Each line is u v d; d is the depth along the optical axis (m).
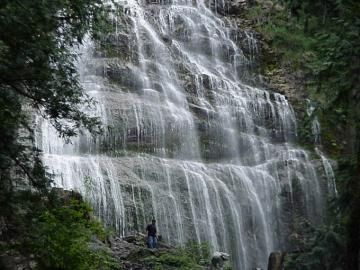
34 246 13.62
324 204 36.16
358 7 13.62
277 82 43.09
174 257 23.06
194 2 46.66
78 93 13.40
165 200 31.09
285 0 14.84
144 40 40.59
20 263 13.92
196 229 31.64
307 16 14.90
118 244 23.38
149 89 37.50
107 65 36.97
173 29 43.75
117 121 33.44
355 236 13.73
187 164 33.47
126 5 42.12
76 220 16.47
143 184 30.83
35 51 11.62
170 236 30.64
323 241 20.31
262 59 44.81
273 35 45.47
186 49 43.25
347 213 15.73
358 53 13.80
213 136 37.28
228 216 33.19
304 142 39.34
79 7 12.96
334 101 15.50
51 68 12.71
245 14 47.56
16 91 12.73
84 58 36.62
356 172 14.55
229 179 34.31
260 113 39.91
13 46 11.46
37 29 11.45
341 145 38.66
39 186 13.30
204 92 39.47
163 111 35.84
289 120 40.25
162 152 34.62
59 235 14.29
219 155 37.06
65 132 14.09
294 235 34.22
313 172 36.81
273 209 35.16
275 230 34.62
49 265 14.33
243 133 38.50
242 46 44.94
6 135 12.18
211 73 41.88
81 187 29.09
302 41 44.16
